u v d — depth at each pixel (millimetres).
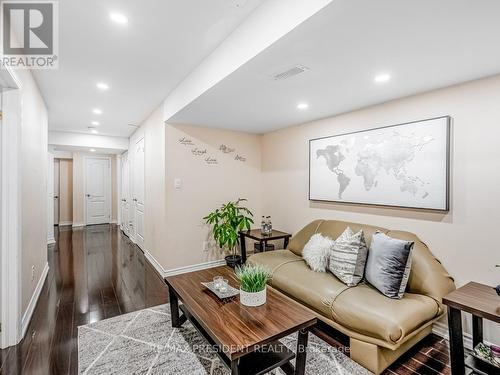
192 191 3768
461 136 2141
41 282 3195
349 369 1802
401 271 2033
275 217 4145
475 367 1594
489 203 1992
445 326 2156
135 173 5375
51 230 5504
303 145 3637
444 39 1531
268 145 4281
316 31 1459
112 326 2332
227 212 3760
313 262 2605
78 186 7629
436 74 2004
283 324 1608
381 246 2199
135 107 3832
